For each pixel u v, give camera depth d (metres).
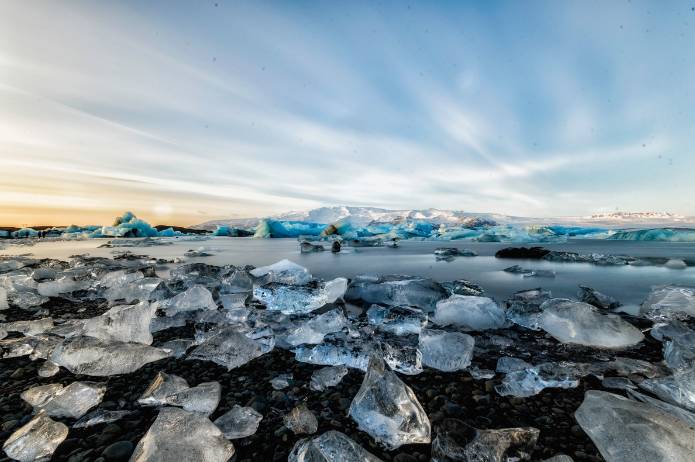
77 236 28.41
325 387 2.02
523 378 2.00
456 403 1.83
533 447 1.41
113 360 2.27
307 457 1.30
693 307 3.45
